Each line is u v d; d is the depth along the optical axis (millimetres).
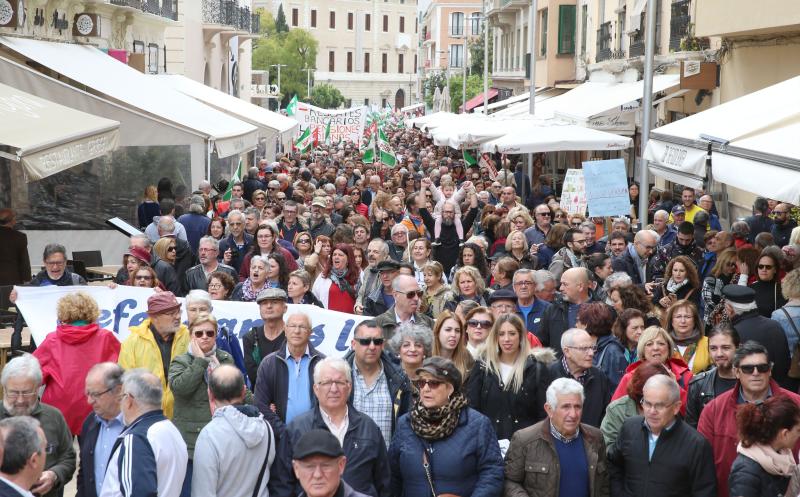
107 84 21219
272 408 8023
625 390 8031
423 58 136500
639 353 8438
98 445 7195
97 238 21500
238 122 24391
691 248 14328
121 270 13312
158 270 13430
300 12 142500
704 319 12039
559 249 14812
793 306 9844
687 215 18484
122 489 6422
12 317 13375
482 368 8297
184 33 41344
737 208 23859
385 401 7875
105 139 15039
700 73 25344
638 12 31344
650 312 10453
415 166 38500
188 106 23516
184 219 17922
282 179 24594
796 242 13406
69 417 8945
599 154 38781
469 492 6898
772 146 10883
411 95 152750
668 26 29219
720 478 7234
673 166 13461
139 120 19891
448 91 79312
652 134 14656
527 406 8188
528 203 26969
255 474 6887
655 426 6883
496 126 28859
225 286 12039
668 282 12523
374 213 19766
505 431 8195
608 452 7203
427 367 6883
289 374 8078
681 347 9188
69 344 9047
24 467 5859
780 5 19328
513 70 63219
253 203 20969
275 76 115062
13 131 13461
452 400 6938
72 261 16562
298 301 11445
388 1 150875
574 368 8188
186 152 24312
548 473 6918
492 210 18609
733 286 9469
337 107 124375
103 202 22156
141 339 8875
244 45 65125
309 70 118375
